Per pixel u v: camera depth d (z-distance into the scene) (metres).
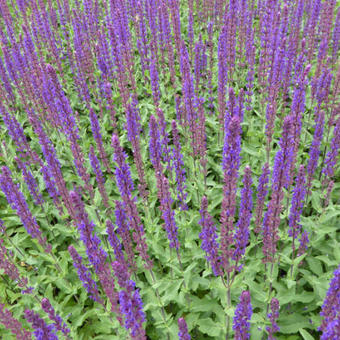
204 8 1.06
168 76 0.87
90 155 0.51
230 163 0.35
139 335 0.30
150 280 0.46
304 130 0.70
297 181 0.41
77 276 0.55
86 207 0.57
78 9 1.12
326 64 0.81
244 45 0.92
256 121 0.76
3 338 0.49
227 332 0.43
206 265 0.50
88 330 0.50
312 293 0.47
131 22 1.12
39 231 0.50
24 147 0.70
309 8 0.99
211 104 0.76
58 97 0.54
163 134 0.55
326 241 0.53
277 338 0.45
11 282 0.56
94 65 0.94
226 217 0.37
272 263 0.44
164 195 0.42
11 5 1.42
